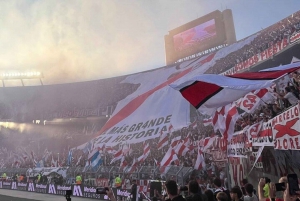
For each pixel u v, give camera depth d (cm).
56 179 1944
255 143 773
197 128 2152
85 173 1873
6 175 2402
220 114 855
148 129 2984
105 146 2975
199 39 4378
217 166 1274
